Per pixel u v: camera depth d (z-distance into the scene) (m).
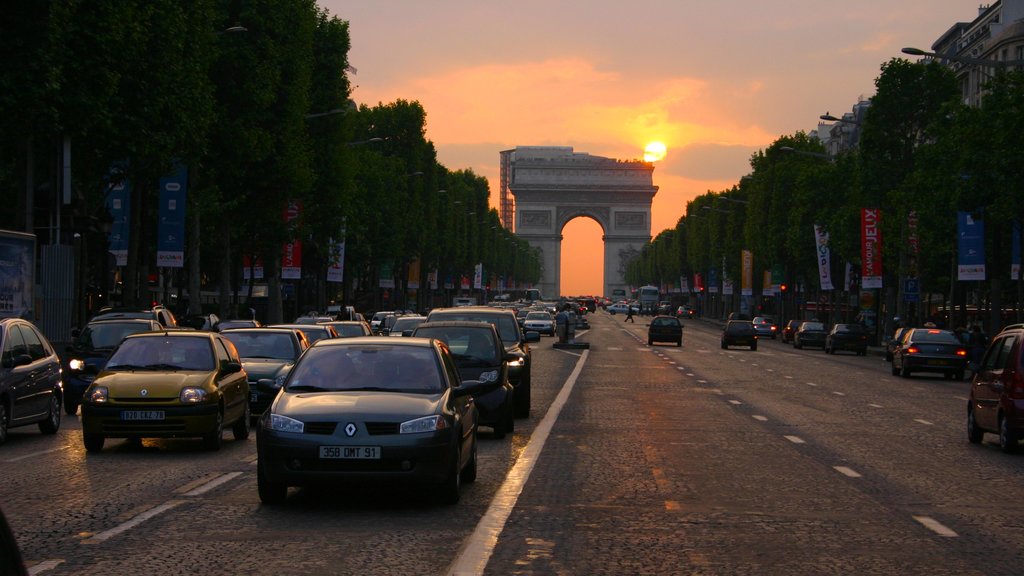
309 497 14.07
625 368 48.59
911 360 46.22
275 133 51.50
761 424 24.64
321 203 64.56
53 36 29.30
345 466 12.83
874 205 71.06
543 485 15.19
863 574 9.91
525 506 13.38
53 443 21.00
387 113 99.25
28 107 29.52
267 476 13.02
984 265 53.38
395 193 89.62
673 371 46.72
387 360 14.52
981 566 10.28
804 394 34.94
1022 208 48.34
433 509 13.20
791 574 9.89
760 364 54.69
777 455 18.97
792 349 79.75
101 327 28.55
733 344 73.31
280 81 50.19
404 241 99.12
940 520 12.74
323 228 66.00
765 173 109.19
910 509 13.51
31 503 13.58
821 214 85.12
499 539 11.29
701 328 127.25
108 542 11.08
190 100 38.41
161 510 13.02
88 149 37.09
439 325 22.59
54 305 37.62
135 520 12.34
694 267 163.00
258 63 48.22
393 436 12.90
